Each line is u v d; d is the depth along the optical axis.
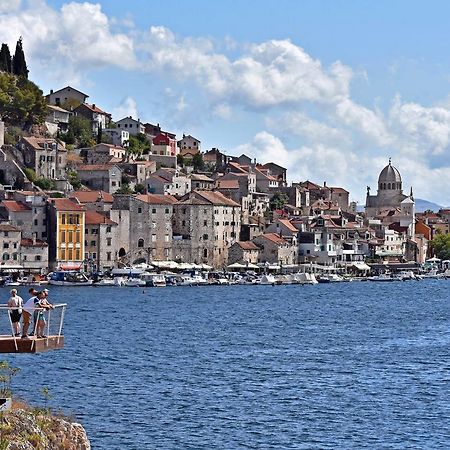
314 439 115.06
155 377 155.88
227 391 143.50
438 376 156.88
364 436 116.38
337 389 145.25
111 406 131.50
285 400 136.75
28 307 87.19
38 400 134.12
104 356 179.12
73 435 87.56
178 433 116.94
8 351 86.31
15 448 81.75
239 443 113.00
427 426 121.38
